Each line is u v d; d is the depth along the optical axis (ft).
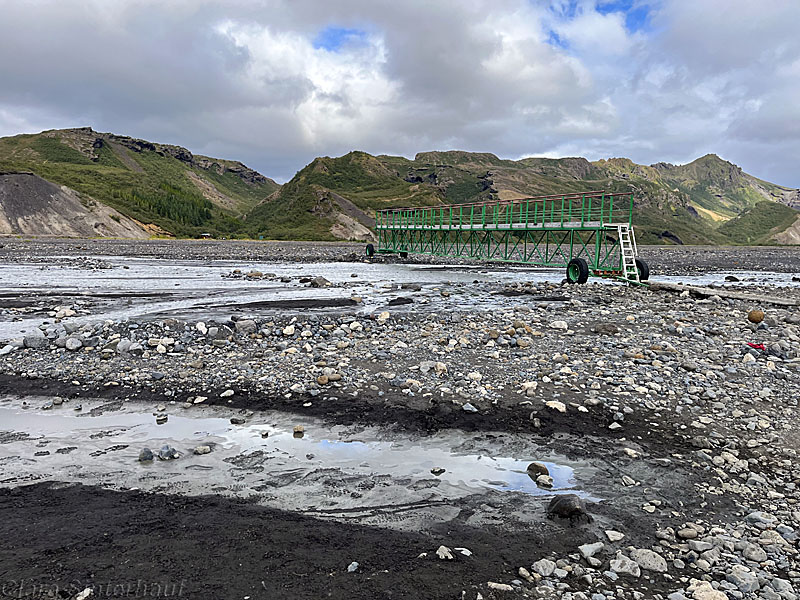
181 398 33.24
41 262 131.34
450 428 28.99
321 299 74.49
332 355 41.98
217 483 22.98
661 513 20.71
